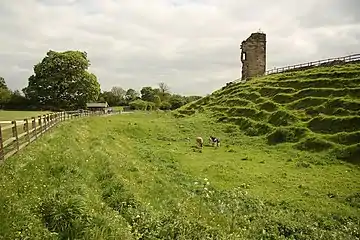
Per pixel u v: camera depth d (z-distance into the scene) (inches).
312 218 761.0
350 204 874.8
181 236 482.3
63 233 403.9
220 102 2770.7
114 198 579.5
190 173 1112.8
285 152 1496.1
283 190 980.6
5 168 515.2
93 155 855.7
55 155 703.1
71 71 3715.6
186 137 1975.9
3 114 2456.9
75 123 1528.1
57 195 470.0
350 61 2645.2
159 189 753.6
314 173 1170.0
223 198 834.2
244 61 3688.5
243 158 1417.3
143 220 515.2
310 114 1877.5
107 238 410.9
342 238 641.6
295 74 2674.7
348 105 1790.1
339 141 1454.2
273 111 2102.6
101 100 5088.6
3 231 349.7
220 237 508.1
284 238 615.2
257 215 728.3
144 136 1934.1
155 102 4896.7
